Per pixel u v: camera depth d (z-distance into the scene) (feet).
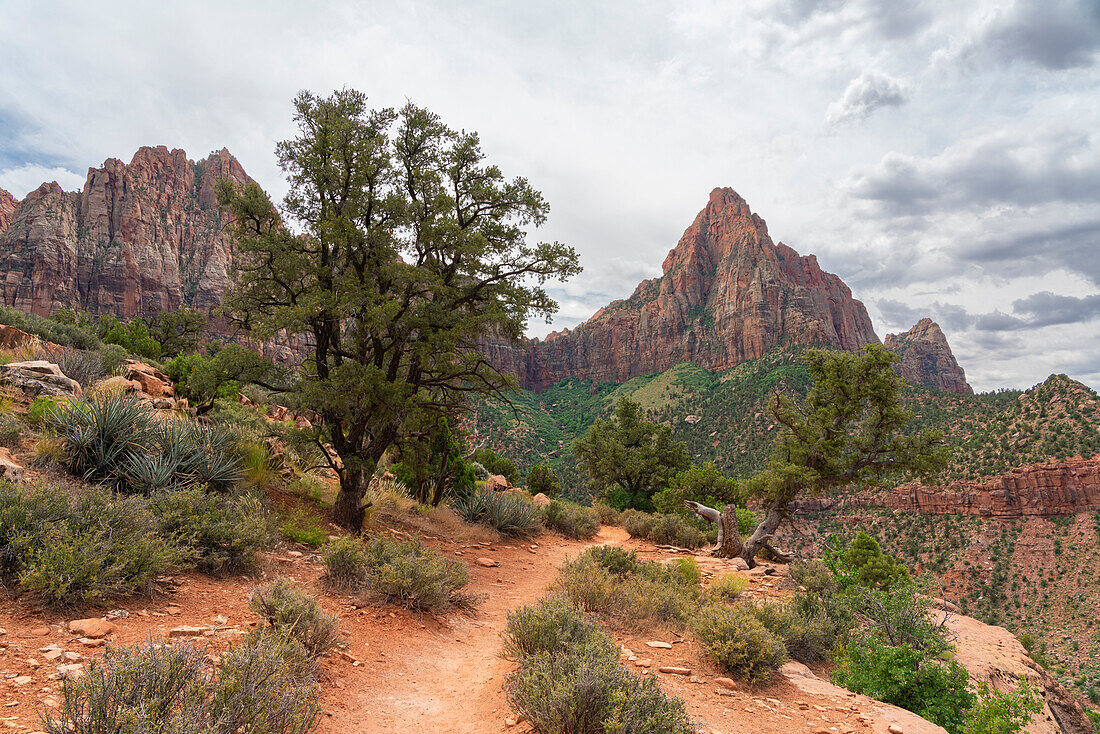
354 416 40.24
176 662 10.64
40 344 53.31
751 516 83.87
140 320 127.13
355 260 41.86
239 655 11.66
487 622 28.14
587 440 147.13
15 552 16.46
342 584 25.73
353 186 41.81
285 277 40.04
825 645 29.81
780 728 17.38
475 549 48.37
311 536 32.40
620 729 13.03
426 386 46.78
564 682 14.96
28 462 26.02
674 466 133.80
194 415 46.14
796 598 35.70
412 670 19.62
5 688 11.48
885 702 23.36
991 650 34.45
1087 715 33.63
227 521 25.48
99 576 17.19
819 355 70.03
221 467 32.96
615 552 39.81
